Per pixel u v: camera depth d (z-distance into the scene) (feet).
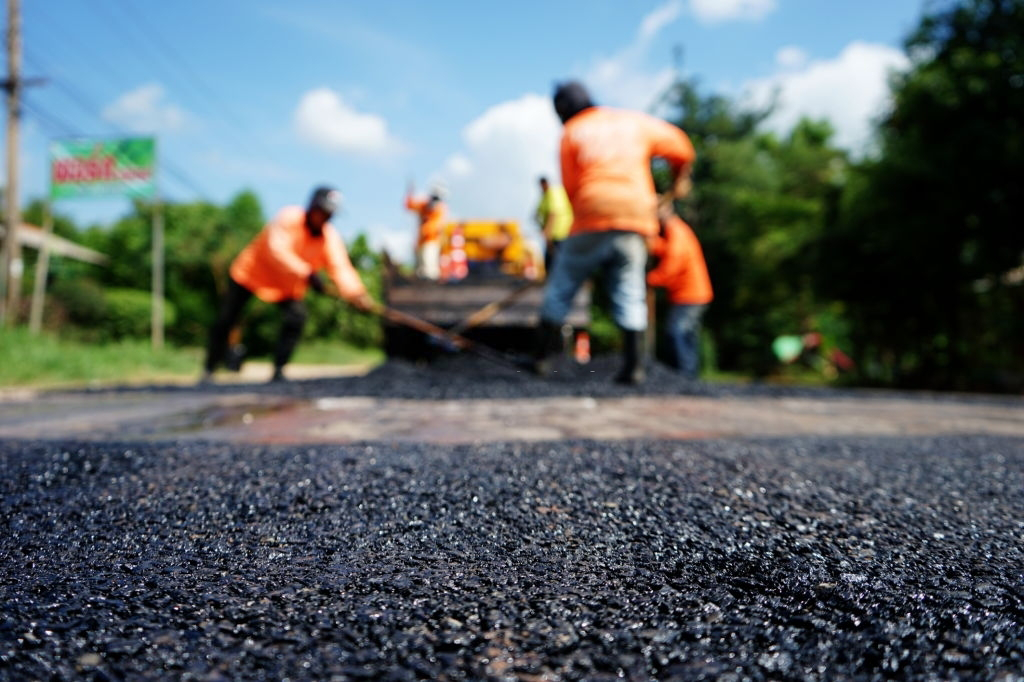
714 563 2.78
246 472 4.69
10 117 50.03
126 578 2.58
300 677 1.82
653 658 1.93
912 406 12.85
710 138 96.32
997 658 1.91
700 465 5.03
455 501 3.84
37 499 3.89
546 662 1.90
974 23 44.88
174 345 86.69
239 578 2.58
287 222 19.98
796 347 56.65
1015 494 4.19
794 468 4.96
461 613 2.24
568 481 4.39
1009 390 42.86
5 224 50.37
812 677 1.82
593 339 69.77
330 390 14.47
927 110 44.50
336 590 2.46
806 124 124.16
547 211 25.30
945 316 49.39
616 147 14.53
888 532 3.26
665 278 21.27
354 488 4.17
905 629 2.10
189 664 1.89
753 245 83.46
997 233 43.39
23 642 2.01
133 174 63.05
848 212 51.80
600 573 2.65
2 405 12.21
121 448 5.82
